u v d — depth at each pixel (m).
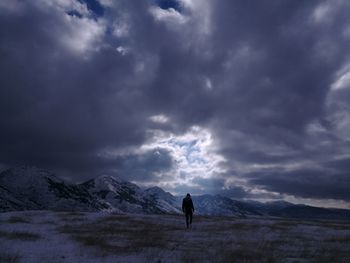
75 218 39.41
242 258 15.87
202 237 24.47
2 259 14.45
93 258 15.88
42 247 18.98
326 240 22.52
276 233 26.70
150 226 32.09
